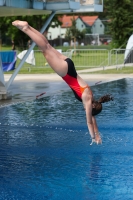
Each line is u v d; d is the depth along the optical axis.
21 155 9.31
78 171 8.20
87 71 28.94
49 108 14.92
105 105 15.34
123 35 58.28
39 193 7.08
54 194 7.03
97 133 7.75
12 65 24.86
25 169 8.35
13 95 18.11
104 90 19.14
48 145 10.13
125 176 7.89
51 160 8.95
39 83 22.50
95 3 20.30
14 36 59.22
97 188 7.28
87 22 99.88
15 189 7.27
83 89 7.45
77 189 7.25
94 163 8.70
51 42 81.81
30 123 12.52
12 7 14.76
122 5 58.31
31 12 17.78
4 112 14.26
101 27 98.94
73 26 64.94
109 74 26.67
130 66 31.91
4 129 11.82
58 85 21.48
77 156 9.21
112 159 8.96
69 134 11.20
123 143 10.24
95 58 40.00
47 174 8.05
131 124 12.21
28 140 10.61
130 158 9.02
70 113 13.98
